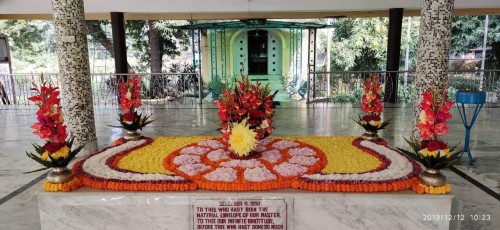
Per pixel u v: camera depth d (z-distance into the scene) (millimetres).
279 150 3686
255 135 3279
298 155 3480
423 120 2740
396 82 9180
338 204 2639
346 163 3244
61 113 2865
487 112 7844
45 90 2850
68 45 4527
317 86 11820
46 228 2773
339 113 7844
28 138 5891
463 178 3875
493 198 3365
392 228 2662
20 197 3490
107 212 2725
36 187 3742
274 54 14258
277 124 6750
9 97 10281
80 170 3037
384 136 5723
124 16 9711
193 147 3748
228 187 2693
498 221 2938
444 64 4332
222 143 3922
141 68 15703
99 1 8578
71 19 4500
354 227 2670
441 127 2639
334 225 2674
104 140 5664
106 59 16438
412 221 2639
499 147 5055
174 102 9688
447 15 4234
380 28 15523
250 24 9555
